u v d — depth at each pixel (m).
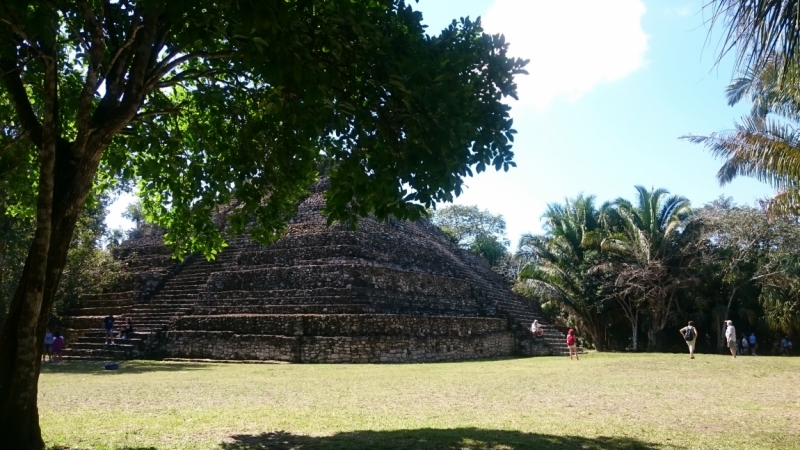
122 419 8.96
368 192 7.05
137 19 7.21
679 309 34.53
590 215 37.69
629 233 35.28
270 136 9.12
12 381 6.23
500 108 7.60
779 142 13.90
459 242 59.31
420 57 7.17
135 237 39.59
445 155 6.77
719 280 34.28
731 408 10.20
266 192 9.94
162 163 10.34
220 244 10.72
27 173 10.07
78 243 27.03
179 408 10.29
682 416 9.32
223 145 10.27
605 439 7.38
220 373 17.45
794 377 15.91
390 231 31.48
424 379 15.50
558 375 16.70
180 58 7.77
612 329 37.81
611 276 34.94
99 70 7.44
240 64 9.22
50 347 23.81
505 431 7.93
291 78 6.59
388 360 22.20
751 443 7.14
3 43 6.35
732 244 33.28
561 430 8.05
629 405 10.67
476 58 7.66
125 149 10.34
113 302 30.61
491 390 13.08
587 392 12.70
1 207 19.80
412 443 7.12
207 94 9.62
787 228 31.88
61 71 9.88
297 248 27.36
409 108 6.52
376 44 6.72
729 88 15.39
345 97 7.13
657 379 15.50
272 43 5.76
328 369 18.89
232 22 6.42
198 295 28.45
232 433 7.83
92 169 7.00
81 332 28.03
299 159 9.48
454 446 6.95
